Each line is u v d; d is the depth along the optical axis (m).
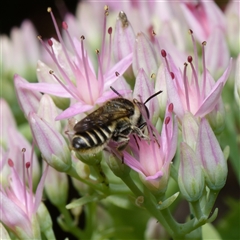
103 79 0.15
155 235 0.18
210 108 0.15
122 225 0.18
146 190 0.15
